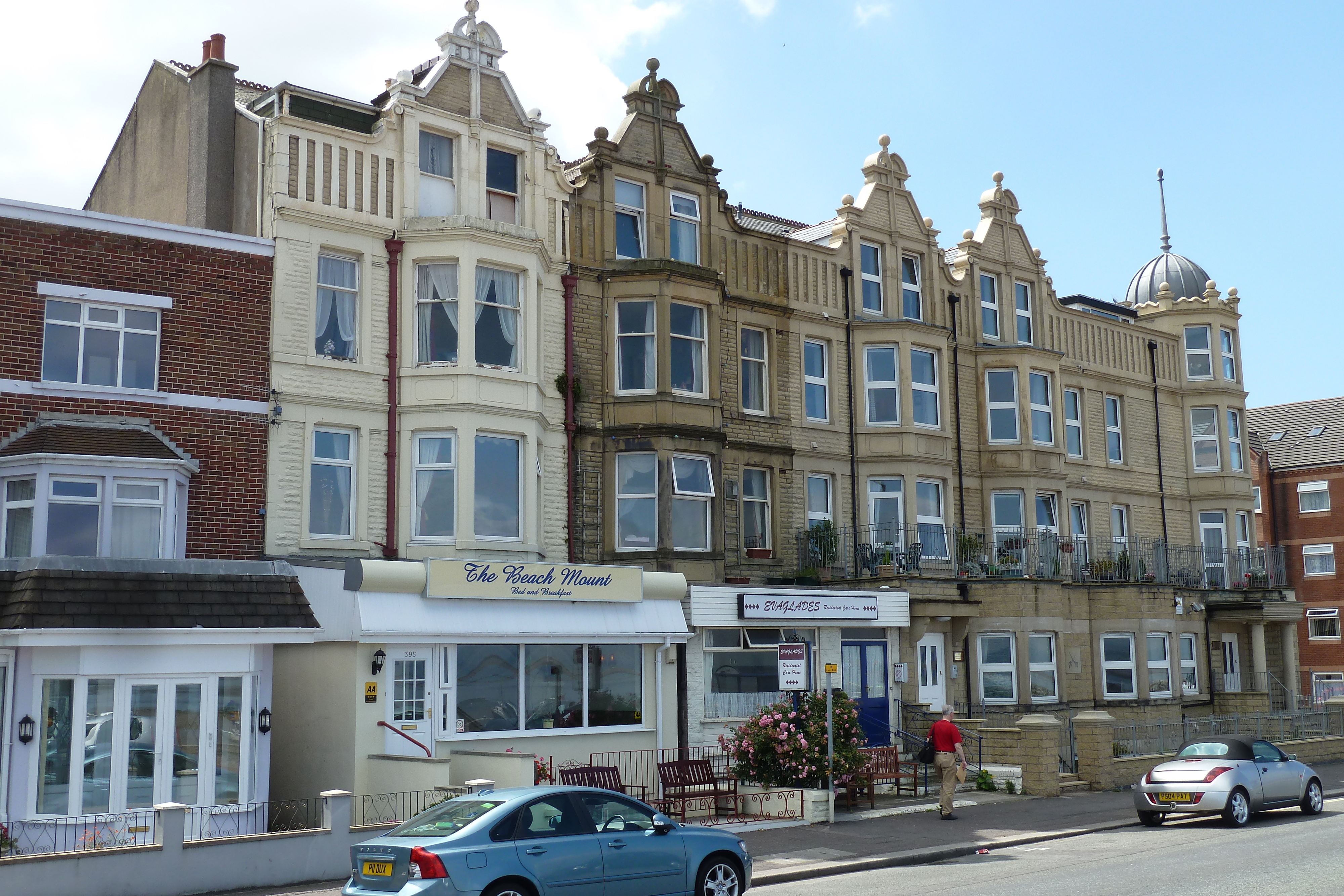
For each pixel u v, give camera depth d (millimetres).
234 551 20906
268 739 18125
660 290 26062
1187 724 29312
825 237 32094
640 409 25766
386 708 19562
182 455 20344
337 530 22281
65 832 16250
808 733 21188
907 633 27656
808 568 28234
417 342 23234
